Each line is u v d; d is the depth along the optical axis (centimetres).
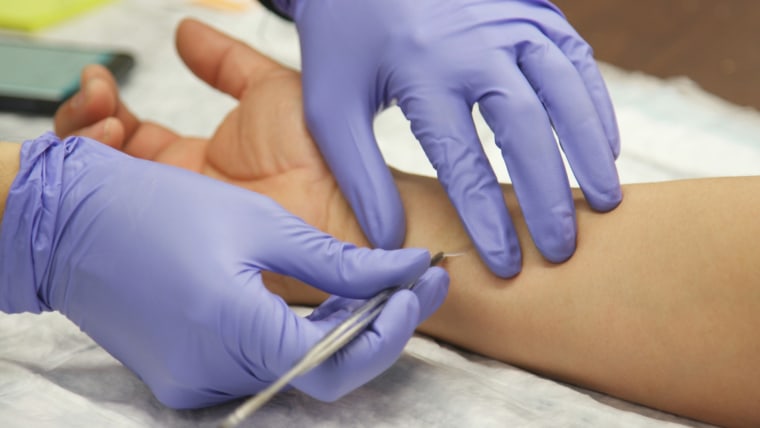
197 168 76
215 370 61
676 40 110
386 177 68
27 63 90
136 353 62
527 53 66
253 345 60
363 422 62
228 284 60
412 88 67
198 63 78
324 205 70
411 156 84
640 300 62
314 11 71
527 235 66
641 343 62
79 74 88
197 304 60
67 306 63
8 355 66
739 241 60
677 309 61
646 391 62
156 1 106
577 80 66
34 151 64
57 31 98
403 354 66
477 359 67
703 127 87
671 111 88
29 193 63
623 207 64
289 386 62
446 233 68
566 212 64
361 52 69
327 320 61
